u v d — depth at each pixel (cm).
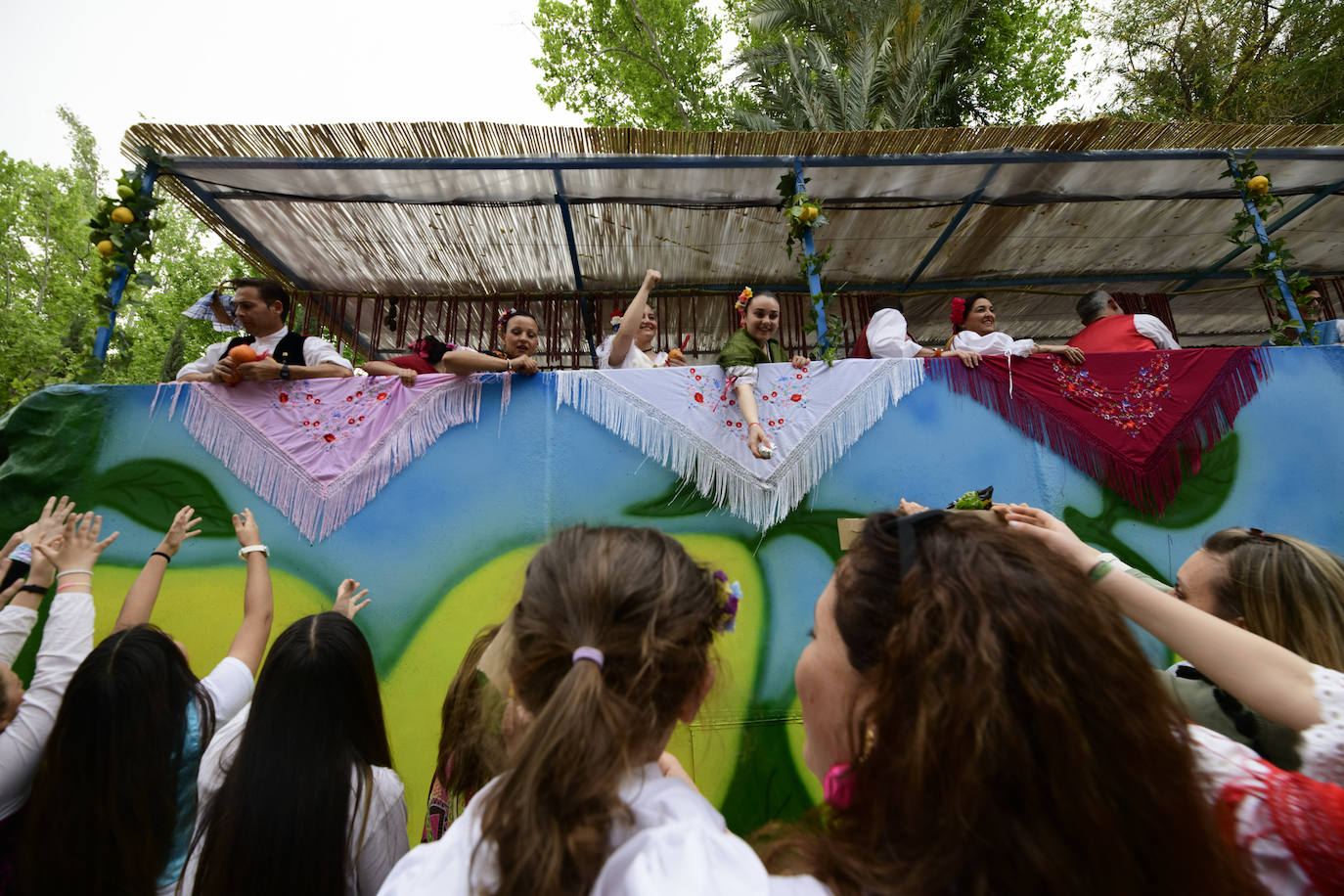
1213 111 1052
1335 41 959
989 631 74
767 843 89
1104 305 405
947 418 328
